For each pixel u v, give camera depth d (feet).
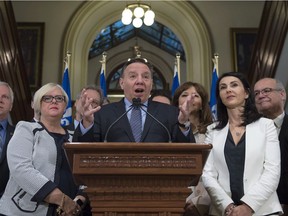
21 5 31.45
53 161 7.36
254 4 31.60
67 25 31.30
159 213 5.20
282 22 18.81
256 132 7.43
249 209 6.59
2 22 19.15
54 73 30.25
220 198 6.97
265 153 7.23
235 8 31.60
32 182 6.73
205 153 5.35
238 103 7.77
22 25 30.96
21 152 7.10
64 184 7.31
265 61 21.39
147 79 7.17
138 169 5.12
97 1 31.63
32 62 30.22
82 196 7.29
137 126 6.84
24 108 22.66
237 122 7.76
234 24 31.30
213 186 7.17
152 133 6.66
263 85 9.97
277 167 7.04
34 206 6.92
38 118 8.02
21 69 22.13
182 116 6.15
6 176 8.29
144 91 7.09
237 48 30.68
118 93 42.11
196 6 31.73
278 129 9.50
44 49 30.66
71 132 8.14
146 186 5.23
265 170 7.07
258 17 31.40
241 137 7.50
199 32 31.14
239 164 7.28
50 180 6.92
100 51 46.80
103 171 5.11
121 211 5.19
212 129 8.02
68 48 30.78
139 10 26.17
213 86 21.67
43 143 7.39
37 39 30.76
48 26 31.19
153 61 48.08
